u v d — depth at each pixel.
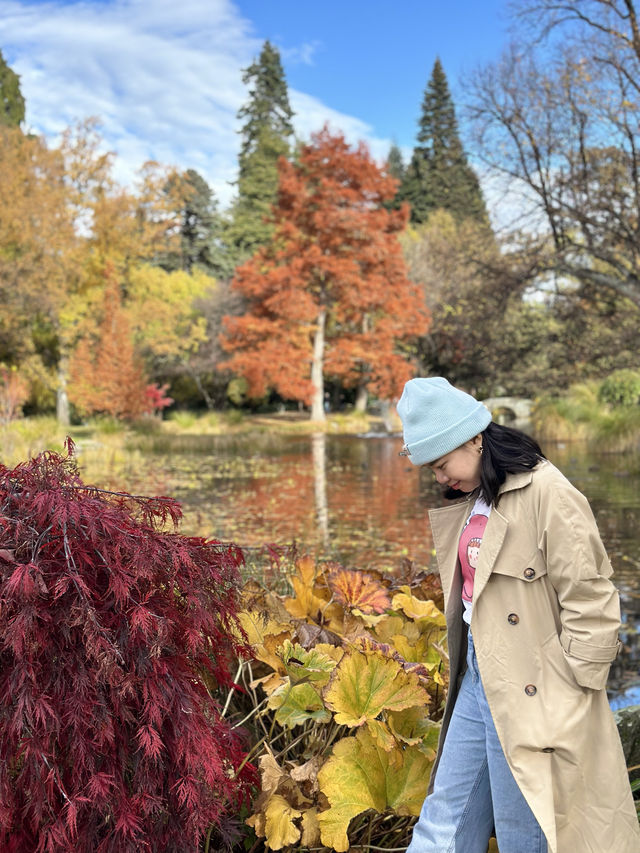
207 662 1.78
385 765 1.95
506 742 1.60
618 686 3.62
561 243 16.00
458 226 43.03
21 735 1.42
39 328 32.81
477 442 1.72
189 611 1.64
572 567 1.56
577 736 1.57
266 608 2.46
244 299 37.53
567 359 17.77
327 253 32.53
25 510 1.52
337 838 1.81
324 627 2.47
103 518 1.54
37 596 1.42
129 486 12.66
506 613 1.64
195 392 40.38
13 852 1.45
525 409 28.52
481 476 1.67
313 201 31.94
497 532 1.64
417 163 53.91
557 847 1.58
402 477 14.09
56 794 1.47
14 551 1.46
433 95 52.53
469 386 33.78
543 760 1.58
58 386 30.81
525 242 16.03
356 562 6.57
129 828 1.48
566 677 1.60
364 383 38.50
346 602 2.50
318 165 32.12
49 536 1.51
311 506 10.34
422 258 36.59
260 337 32.75
